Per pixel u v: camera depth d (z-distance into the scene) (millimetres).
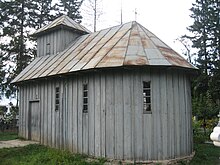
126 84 12266
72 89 14188
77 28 18656
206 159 13117
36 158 12445
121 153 12047
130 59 12180
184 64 12836
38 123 16984
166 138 12203
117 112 12289
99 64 12477
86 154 13062
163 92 12383
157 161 11867
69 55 16047
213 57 35094
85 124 13273
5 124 26781
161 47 13430
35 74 16859
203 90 32969
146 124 12055
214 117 23625
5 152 14156
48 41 19406
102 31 16781
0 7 29828
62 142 14578
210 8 36375
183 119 12969
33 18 31109
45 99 16391
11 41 29109
